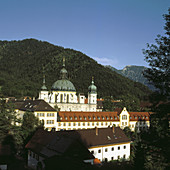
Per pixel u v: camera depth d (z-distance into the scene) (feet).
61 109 461.37
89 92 516.73
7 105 238.48
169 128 74.02
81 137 192.54
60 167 125.29
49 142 180.04
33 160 184.14
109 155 199.21
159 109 74.69
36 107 323.57
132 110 510.58
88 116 354.74
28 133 220.64
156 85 75.05
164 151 74.64
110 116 369.91
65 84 482.69
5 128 223.71
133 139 262.67
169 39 72.38
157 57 74.02
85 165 137.69
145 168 107.86
